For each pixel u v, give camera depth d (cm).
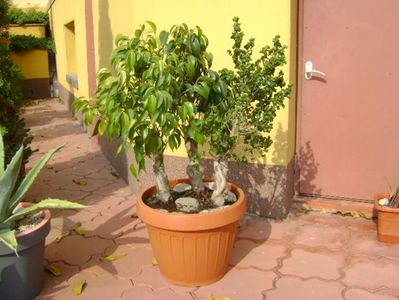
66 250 344
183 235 270
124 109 264
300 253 332
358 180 394
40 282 290
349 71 377
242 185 391
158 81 254
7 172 261
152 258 328
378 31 364
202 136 269
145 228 378
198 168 308
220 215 268
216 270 292
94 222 393
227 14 370
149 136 268
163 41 277
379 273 304
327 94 387
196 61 275
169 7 387
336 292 284
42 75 1185
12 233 255
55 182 503
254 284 294
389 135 377
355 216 386
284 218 386
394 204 344
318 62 383
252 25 363
